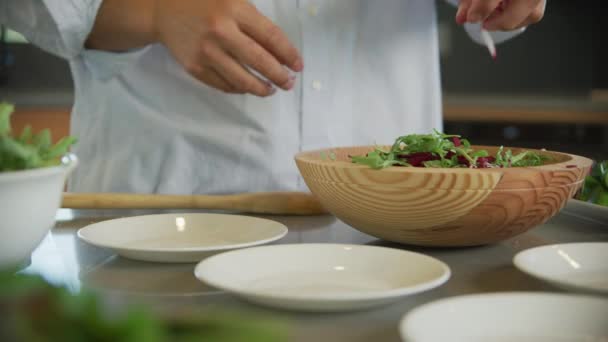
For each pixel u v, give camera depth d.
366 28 1.14
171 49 0.87
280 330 0.31
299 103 1.10
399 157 0.65
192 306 0.47
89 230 0.62
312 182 0.63
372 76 1.16
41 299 0.29
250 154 1.09
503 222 0.59
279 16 1.09
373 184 0.57
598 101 2.40
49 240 0.67
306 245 0.55
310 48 1.09
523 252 0.51
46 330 0.29
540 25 2.41
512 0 0.78
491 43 0.82
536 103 2.41
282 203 0.80
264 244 0.64
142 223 0.67
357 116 1.16
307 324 0.43
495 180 0.56
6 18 0.89
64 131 2.23
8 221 0.48
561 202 0.60
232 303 0.47
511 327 0.40
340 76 1.13
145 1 0.87
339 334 0.42
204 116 1.09
